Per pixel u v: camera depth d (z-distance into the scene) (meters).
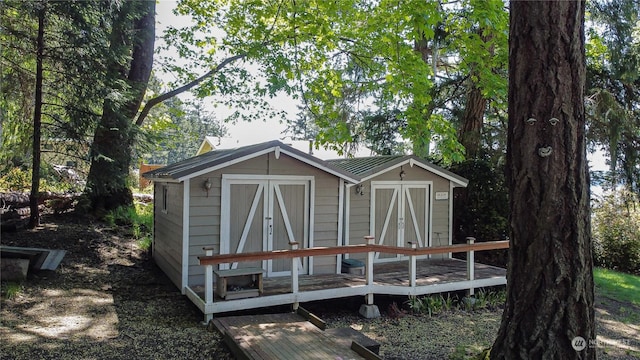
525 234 3.48
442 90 13.20
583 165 3.42
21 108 9.95
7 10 8.61
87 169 10.95
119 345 5.18
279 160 8.01
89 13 8.72
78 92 9.18
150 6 12.52
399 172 10.09
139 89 11.69
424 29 8.35
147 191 21.39
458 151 11.30
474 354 5.33
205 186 7.39
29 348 4.89
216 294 6.60
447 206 10.73
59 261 8.36
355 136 14.56
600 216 13.16
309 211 8.29
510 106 3.60
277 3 11.66
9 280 7.20
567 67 3.36
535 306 3.42
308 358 4.47
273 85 12.79
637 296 9.20
